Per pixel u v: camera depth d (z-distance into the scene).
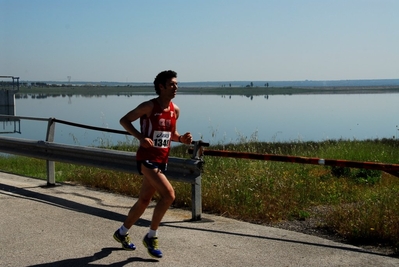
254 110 68.19
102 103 85.75
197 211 7.04
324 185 9.70
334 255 5.55
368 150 16.31
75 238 6.21
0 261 5.42
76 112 57.59
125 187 9.02
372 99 111.75
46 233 6.41
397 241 5.95
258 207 7.47
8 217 7.19
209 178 9.16
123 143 14.13
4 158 15.76
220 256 5.53
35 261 5.41
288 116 56.22
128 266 5.25
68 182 10.05
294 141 23.80
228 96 136.12
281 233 6.42
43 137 27.22
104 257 5.52
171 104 5.46
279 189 8.58
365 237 6.18
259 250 5.72
